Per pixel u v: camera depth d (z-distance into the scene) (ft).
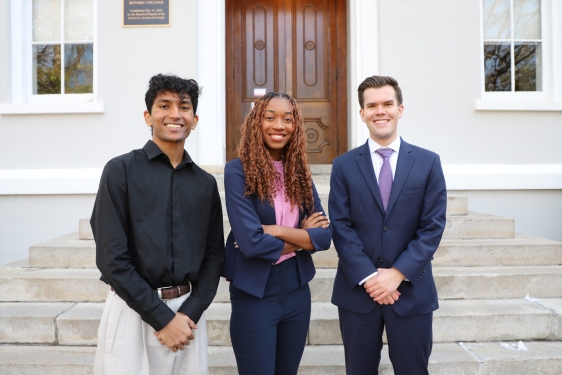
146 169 5.29
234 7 16.17
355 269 5.85
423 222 5.99
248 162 5.71
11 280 9.16
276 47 16.28
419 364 6.00
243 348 5.59
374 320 6.02
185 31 13.78
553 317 8.40
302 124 5.96
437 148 14.02
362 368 6.21
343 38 16.29
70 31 14.39
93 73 14.21
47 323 8.29
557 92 14.29
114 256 4.80
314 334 8.39
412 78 13.98
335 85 16.37
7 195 13.73
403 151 6.21
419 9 13.96
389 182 6.13
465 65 14.01
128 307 5.11
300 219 6.07
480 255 10.22
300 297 5.89
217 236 5.71
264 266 5.58
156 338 5.17
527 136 14.07
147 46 13.79
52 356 7.86
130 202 5.08
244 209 5.49
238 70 16.21
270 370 5.49
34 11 14.39
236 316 5.72
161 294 5.14
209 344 8.34
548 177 13.85
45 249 10.09
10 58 13.84
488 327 8.41
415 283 5.81
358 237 6.12
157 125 5.33
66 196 13.74
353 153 6.46
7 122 13.79
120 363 5.01
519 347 8.09
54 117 13.78
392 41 13.96
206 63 14.10
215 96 14.08
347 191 6.31
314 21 16.33
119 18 13.78
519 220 14.01
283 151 6.05
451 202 11.94
